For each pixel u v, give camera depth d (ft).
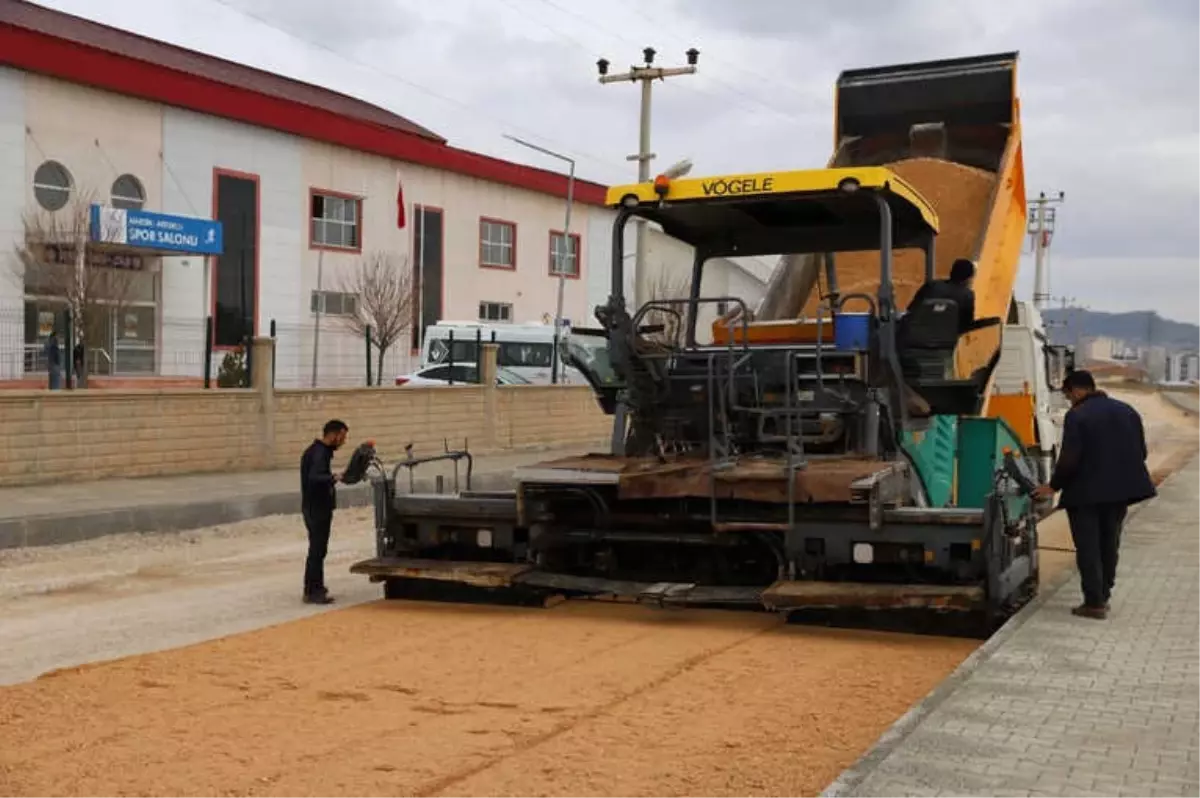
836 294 31.73
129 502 49.85
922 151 43.68
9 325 100.53
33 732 20.51
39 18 124.47
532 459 81.30
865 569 28.78
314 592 33.37
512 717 21.45
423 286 147.13
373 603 33.45
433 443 79.36
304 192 130.52
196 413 62.28
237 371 86.28
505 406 86.89
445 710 21.93
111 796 17.34
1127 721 19.29
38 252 102.42
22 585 35.94
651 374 31.22
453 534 32.96
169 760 18.98
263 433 65.98
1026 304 50.93
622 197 31.27
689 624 30.09
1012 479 29.58
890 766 16.96
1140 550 39.34
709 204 30.94
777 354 30.19
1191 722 19.22
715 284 34.50
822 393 29.76
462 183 152.56
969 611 28.14
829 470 27.81
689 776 18.11
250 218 124.26
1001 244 39.01
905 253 33.47
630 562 31.65
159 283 113.50
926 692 23.30
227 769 18.52
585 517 31.32
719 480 28.22
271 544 45.85
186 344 115.55
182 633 29.32
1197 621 27.58
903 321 30.25
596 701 22.53
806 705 22.24
